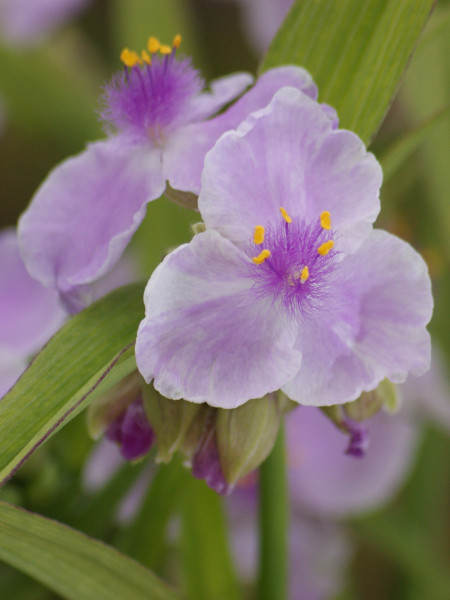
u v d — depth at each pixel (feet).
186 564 1.03
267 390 0.81
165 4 1.36
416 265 0.82
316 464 1.30
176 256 0.80
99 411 0.87
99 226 0.87
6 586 1.04
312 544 1.35
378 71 0.90
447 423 1.22
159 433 0.84
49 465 1.05
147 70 0.88
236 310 0.81
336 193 0.82
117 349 0.84
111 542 1.07
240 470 0.84
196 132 0.87
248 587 1.31
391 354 0.82
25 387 0.82
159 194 0.86
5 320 1.11
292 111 0.81
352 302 0.82
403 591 1.38
